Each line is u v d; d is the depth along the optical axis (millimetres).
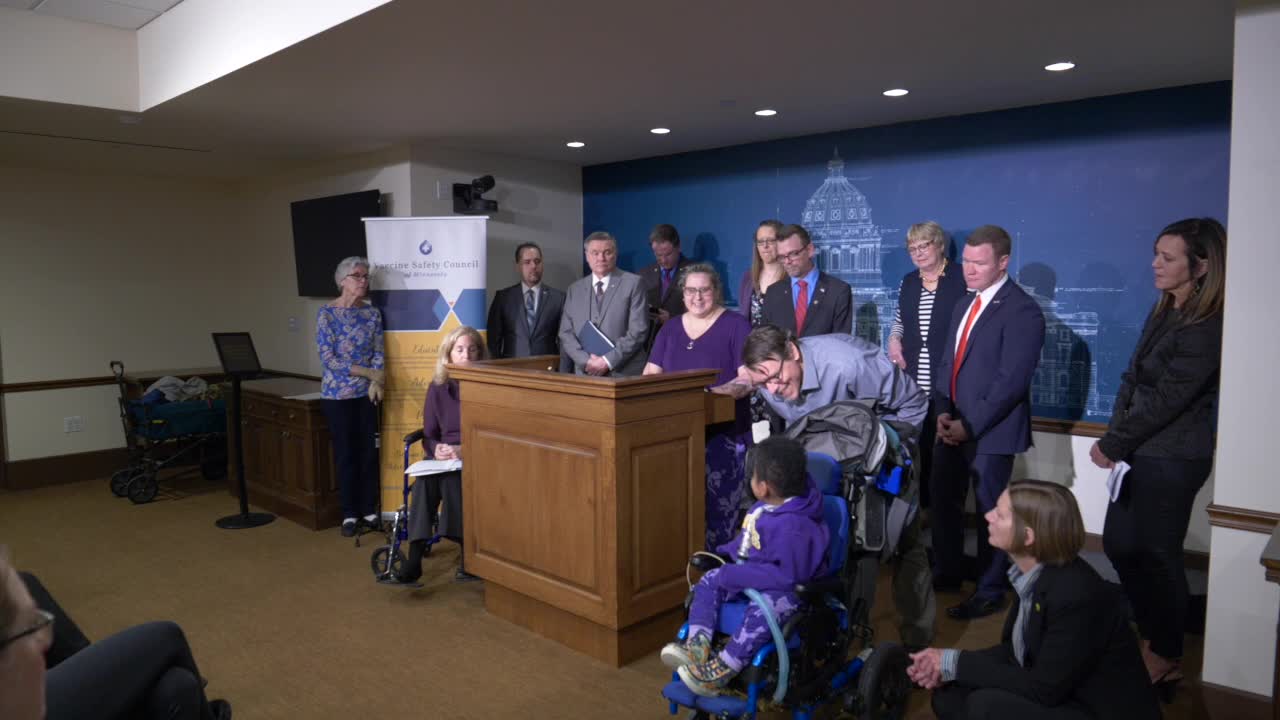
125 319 6906
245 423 5703
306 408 5031
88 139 5477
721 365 3695
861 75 3980
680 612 3324
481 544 3574
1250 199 2463
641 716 2781
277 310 7211
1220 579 2584
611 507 2965
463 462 3615
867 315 5379
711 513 3482
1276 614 2496
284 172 6926
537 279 5484
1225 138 4090
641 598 3088
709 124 5164
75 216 6625
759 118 4988
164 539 4930
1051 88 4242
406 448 4121
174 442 6816
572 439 3094
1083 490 4590
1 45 4262
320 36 3340
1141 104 4309
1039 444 4730
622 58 3676
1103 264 4480
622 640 3129
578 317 4859
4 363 6320
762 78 4035
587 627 3221
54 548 4762
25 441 6414
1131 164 4359
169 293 7145
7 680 992
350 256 6207
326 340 4934
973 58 3678
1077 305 4582
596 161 6648
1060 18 3111
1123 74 3953
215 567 4402
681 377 3094
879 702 2453
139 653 1527
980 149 4852
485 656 3250
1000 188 4797
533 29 3252
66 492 6176
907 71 3908
